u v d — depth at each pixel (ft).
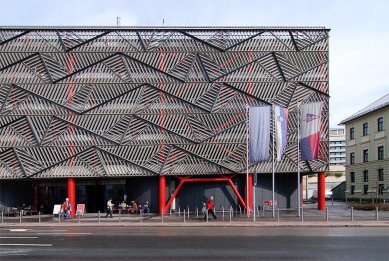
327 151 141.90
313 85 141.79
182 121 138.31
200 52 140.05
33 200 150.00
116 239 70.08
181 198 143.02
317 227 92.02
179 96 138.41
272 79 140.97
